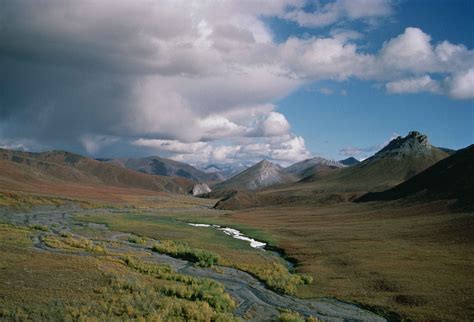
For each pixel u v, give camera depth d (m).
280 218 145.12
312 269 59.56
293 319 36.69
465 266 55.91
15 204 136.75
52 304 33.53
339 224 115.75
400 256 65.12
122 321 30.92
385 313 40.97
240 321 35.41
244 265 61.81
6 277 39.97
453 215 103.25
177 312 34.78
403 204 143.12
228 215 162.12
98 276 43.56
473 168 144.62
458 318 37.91
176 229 106.94
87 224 108.94
